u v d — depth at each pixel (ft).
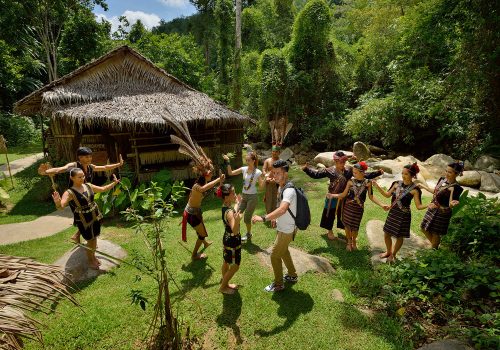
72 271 14.37
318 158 39.37
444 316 11.71
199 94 35.47
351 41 69.62
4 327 5.57
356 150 38.17
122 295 13.16
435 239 16.21
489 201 18.47
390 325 11.32
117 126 26.55
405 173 14.73
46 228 21.61
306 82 48.80
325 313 12.03
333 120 46.83
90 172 15.56
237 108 58.13
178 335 10.44
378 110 38.73
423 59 35.96
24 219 23.59
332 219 17.92
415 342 10.71
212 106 32.71
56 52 73.05
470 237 16.58
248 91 59.77
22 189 31.22
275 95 49.03
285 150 48.11
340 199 17.21
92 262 14.85
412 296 12.46
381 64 46.98
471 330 10.58
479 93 31.24
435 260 14.37
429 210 15.76
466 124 34.09
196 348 10.59
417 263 14.60
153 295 13.10
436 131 39.70
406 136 39.96
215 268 15.26
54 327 11.23
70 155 31.01
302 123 51.24
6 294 6.20
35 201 27.96
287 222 12.20
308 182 31.45
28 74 83.05
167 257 16.44
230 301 12.74
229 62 67.21
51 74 68.23
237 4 55.57
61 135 31.07
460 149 35.37
